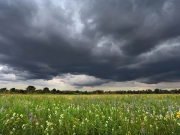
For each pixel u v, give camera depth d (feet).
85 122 19.79
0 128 17.08
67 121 20.01
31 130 17.25
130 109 27.76
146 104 31.68
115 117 21.65
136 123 19.90
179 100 38.06
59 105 31.81
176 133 16.14
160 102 33.99
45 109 26.66
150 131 16.72
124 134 16.83
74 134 16.83
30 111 24.39
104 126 18.12
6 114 20.83
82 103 33.42
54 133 17.39
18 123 19.39
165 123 19.51
